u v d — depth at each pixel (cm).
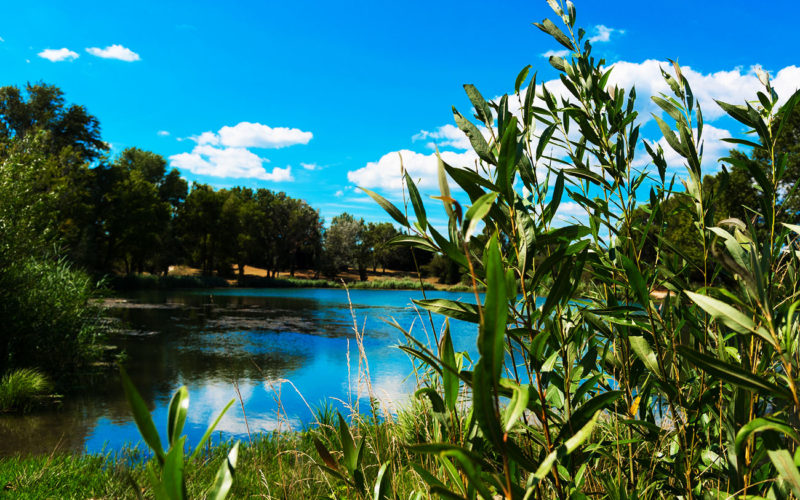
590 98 123
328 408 489
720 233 76
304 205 6475
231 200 5388
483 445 77
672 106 112
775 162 104
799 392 61
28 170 981
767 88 116
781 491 73
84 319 1027
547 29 128
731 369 61
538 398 75
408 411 272
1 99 3419
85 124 3803
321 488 201
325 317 2062
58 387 823
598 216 123
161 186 5034
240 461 393
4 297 865
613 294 128
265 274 6650
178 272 5644
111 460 456
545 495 100
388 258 7681
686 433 109
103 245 3831
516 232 80
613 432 132
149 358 1098
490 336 44
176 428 40
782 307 84
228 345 1301
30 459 454
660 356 106
